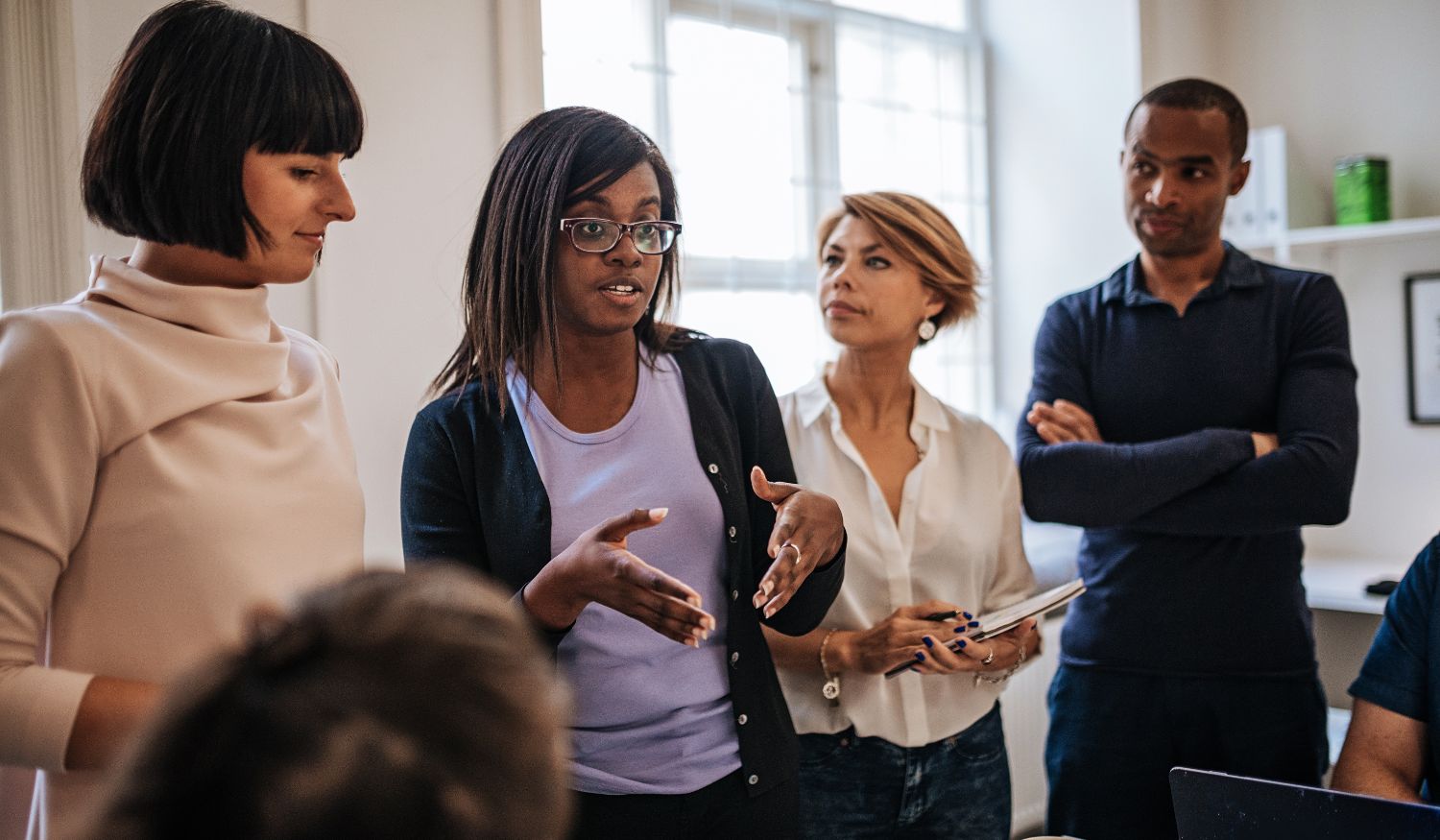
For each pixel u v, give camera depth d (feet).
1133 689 6.73
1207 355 6.86
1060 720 7.03
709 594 4.56
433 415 4.61
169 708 1.25
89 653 3.34
